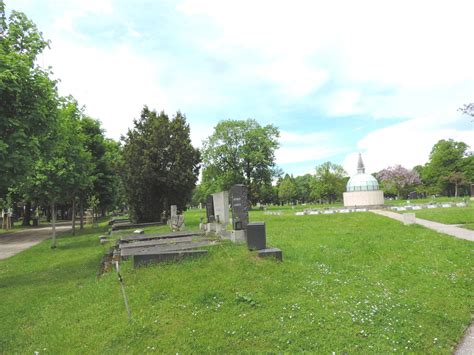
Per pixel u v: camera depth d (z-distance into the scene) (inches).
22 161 426.0
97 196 1355.8
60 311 314.7
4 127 414.6
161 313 275.3
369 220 963.3
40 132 463.2
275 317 261.4
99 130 1312.7
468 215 958.4
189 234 679.1
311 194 3705.7
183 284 325.4
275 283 324.2
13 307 342.0
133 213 1203.2
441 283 348.2
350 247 522.0
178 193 1157.7
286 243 558.9
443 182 2947.8
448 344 235.9
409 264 415.5
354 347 221.0
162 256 398.9
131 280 354.6
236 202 542.9
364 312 266.8
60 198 857.5
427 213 1090.1
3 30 481.4
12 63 410.6
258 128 2449.6
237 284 319.6
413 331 244.4
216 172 2418.8
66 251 733.3
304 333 237.8
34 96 440.8
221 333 241.6
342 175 3636.8
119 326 258.4
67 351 235.6
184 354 219.8
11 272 542.9
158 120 1149.7
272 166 2516.0
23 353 239.9
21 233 1407.5
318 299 293.4
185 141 1152.2
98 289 355.9
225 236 584.1
